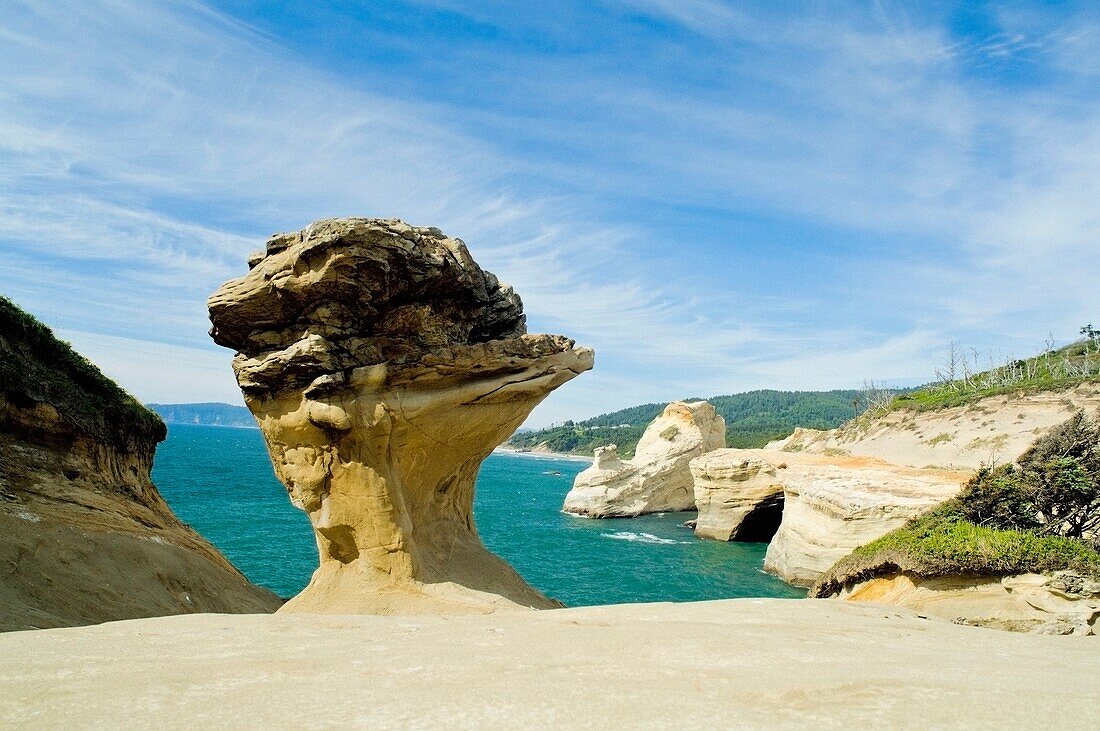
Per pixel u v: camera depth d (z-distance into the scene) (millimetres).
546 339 16656
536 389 16531
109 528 19703
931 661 7965
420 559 15336
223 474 98438
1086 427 23984
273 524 53625
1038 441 24812
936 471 44781
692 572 42469
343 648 8500
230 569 25531
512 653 7949
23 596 14391
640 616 11508
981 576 18125
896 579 20469
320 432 14875
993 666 7812
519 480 136250
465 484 18453
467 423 15969
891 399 93688
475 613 13938
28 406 21000
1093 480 21234
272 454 15867
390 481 15023
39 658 7949
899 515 32812
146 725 5512
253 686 6551
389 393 14766
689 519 72125
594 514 72875
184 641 9172
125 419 25844
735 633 9398
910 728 5047
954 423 60094
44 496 19234
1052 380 59250
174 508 59375
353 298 14180
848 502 35062
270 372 14797
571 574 40875
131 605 16781
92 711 5879
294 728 5344
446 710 5664
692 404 83938
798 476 44156
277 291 14234
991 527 21031
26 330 22891
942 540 19281
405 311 14977
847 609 13578
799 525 40156
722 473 57031
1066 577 16656
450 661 7500
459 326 16703
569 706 5688
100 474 23422
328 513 15188
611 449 77875
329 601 14859
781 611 12516
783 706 5625
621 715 5430
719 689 6156
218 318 15055
